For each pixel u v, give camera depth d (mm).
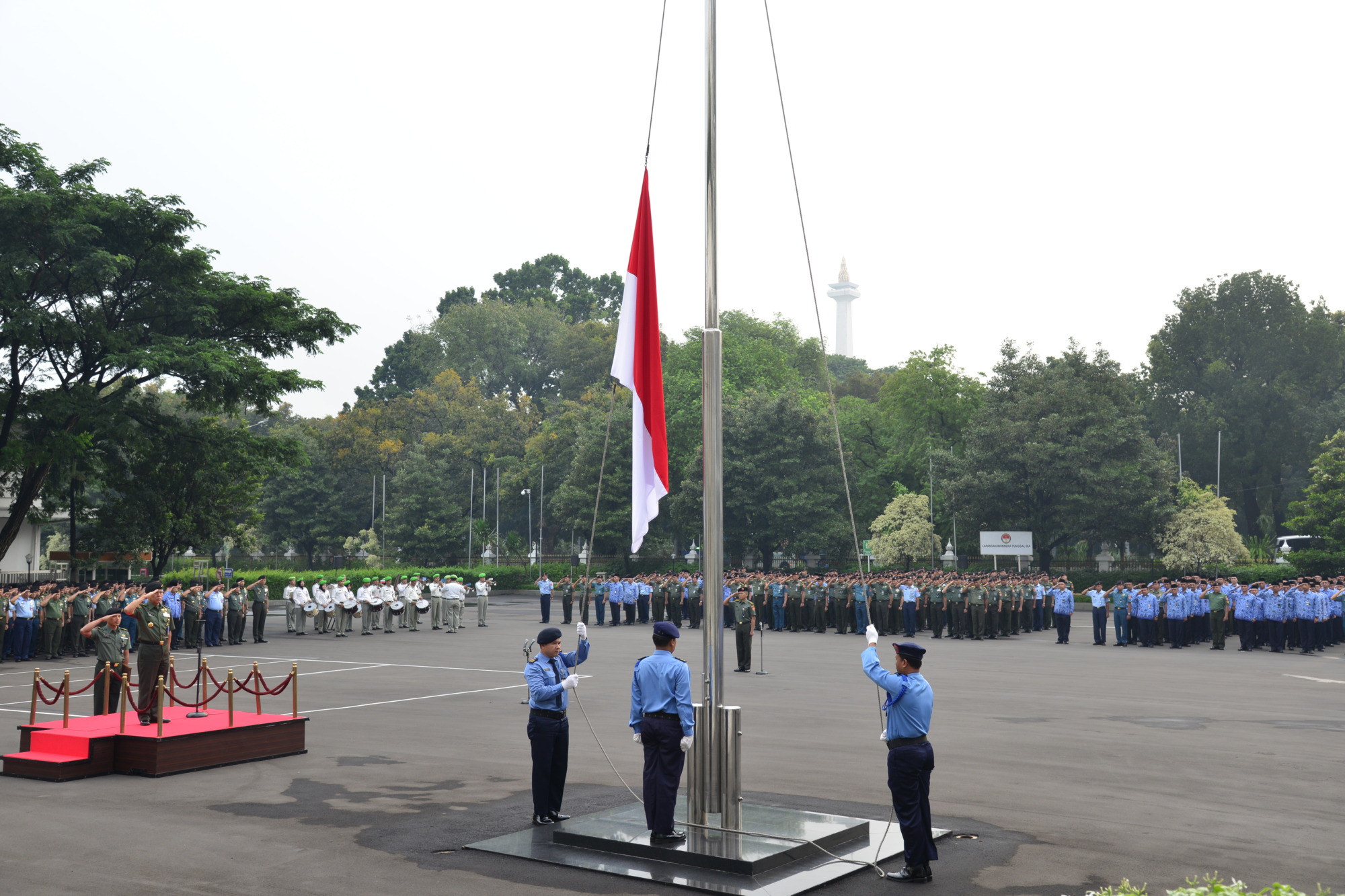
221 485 39938
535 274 131375
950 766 12391
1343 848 8734
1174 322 76250
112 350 31578
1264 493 72062
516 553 82000
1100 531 53594
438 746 13750
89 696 19234
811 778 11641
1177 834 9188
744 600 24203
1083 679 22250
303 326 36375
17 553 47156
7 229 29469
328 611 37875
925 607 39500
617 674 23094
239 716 13422
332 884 7703
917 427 69188
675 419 73188
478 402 97562
